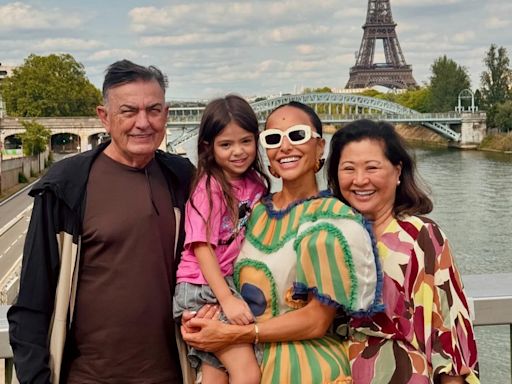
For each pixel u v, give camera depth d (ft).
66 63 162.09
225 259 5.32
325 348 5.08
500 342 6.75
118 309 5.32
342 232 4.81
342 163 5.23
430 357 4.94
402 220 5.15
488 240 54.95
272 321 4.98
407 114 149.59
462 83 168.45
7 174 105.40
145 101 5.31
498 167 102.47
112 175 5.46
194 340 5.10
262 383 5.03
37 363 5.09
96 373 5.37
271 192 5.65
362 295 4.76
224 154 5.47
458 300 4.99
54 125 136.67
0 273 51.83
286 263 5.06
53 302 5.29
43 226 5.23
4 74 223.30
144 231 5.37
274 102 131.44
